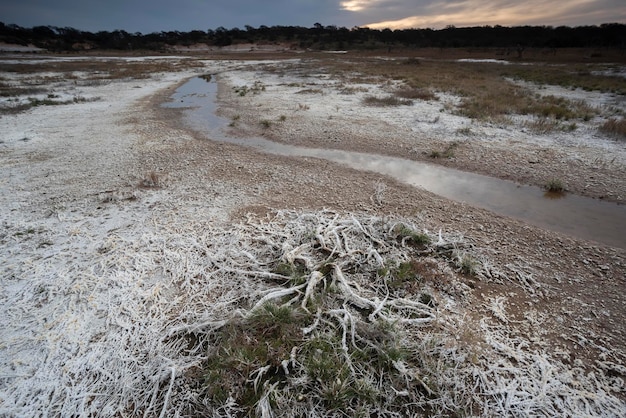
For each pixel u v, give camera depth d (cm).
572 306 390
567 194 675
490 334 353
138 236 534
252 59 5081
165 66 3841
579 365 319
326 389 291
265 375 313
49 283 432
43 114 1466
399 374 310
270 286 423
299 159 902
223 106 1633
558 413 279
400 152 941
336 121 1266
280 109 1506
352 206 636
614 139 962
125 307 391
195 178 771
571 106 1384
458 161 859
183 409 288
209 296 412
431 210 620
